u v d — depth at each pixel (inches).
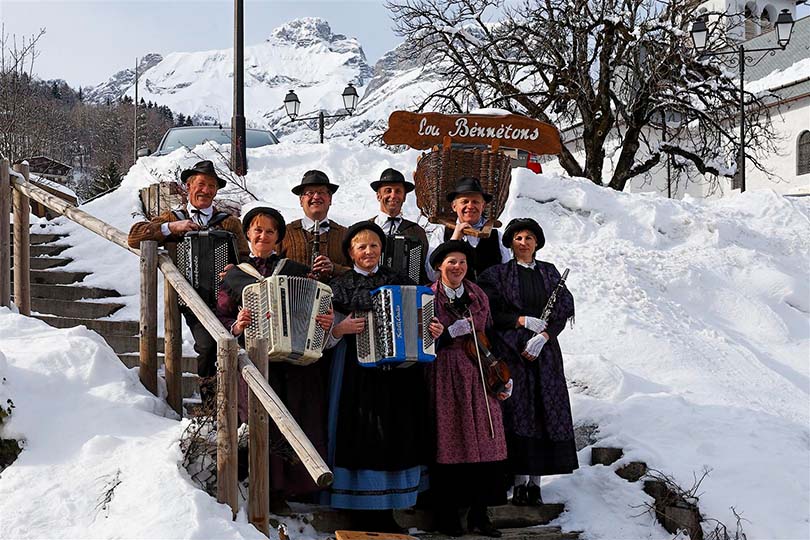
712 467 255.1
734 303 442.6
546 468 243.0
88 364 237.6
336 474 215.3
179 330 247.8
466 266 237.8
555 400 246.1
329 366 223.0
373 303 215.2
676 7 897.5
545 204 516.4
